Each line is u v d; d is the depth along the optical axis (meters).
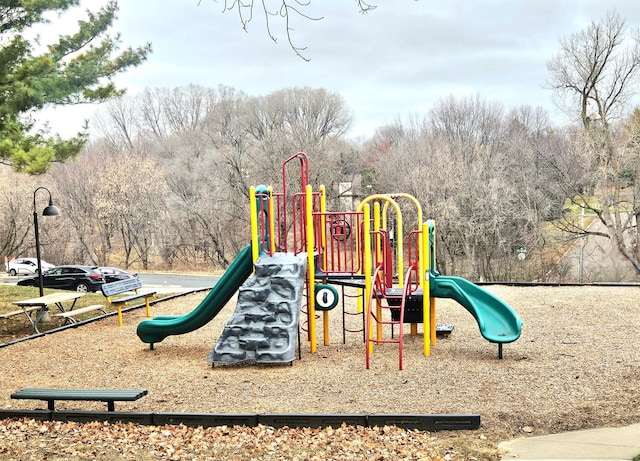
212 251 43.78
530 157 31.30
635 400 6.49
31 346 10.32
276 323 8.51
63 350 9.97
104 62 14.70
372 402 6.68
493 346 9.23
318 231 9.64
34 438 5.64
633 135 26.97
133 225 44.62
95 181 45.59
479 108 39.44
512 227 31.33
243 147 42.28
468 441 5.50
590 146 27.38
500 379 7.37
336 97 41.66
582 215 29.59
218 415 6.03
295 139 38.66
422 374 7.75
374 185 37.53
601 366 7.75
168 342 10.41
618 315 11.04
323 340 10.16
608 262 30.08
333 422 5.94
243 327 8.50
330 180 37.53
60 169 45.44
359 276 9.36
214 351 8.45
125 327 11.95
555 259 31.50
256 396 7.04
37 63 13.08
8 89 12.67
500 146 36.09
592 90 27.56
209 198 42.06
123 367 8.72
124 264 46.69
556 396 6.67
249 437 5.66
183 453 5.23
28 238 43.97
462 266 34.28
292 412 6.43
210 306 9.49
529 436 5.72
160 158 50.00
